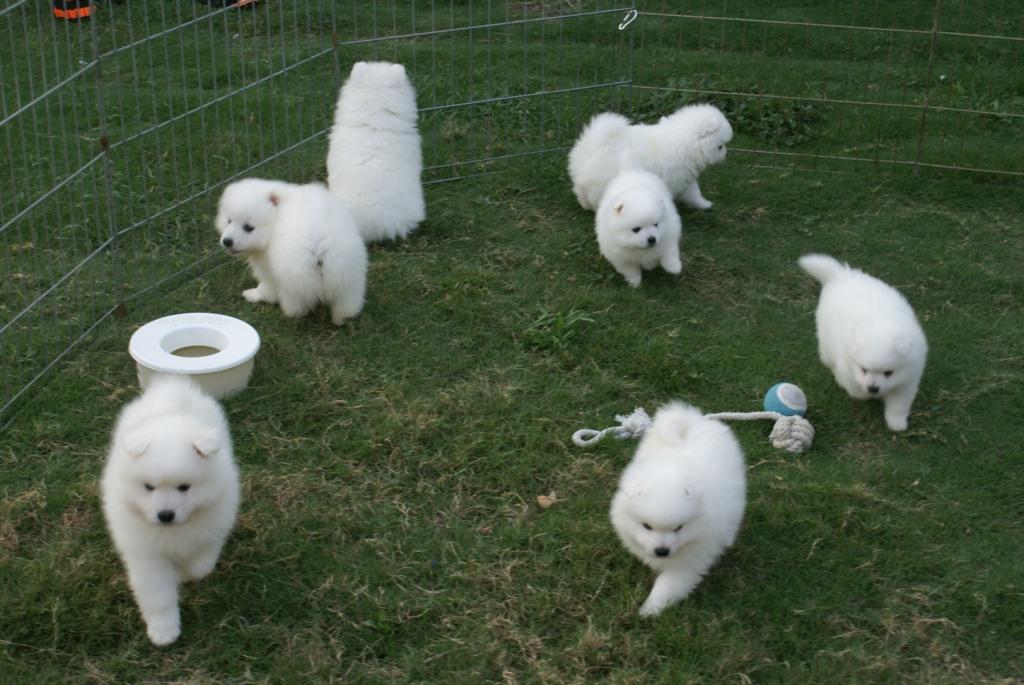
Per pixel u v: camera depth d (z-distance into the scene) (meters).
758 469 2.22
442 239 2.92
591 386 2.42
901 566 2.03
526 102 3.57
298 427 2.28
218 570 1.98
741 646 1.87
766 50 3.99
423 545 2.04
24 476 2.14
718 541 1.93
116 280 2.57
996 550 2.07
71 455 2.20
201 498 1.80
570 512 2.11
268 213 2.53
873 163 3.31
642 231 2.64
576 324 2.57
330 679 1.82
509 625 1.92
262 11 4.23
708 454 1.97
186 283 2.72
